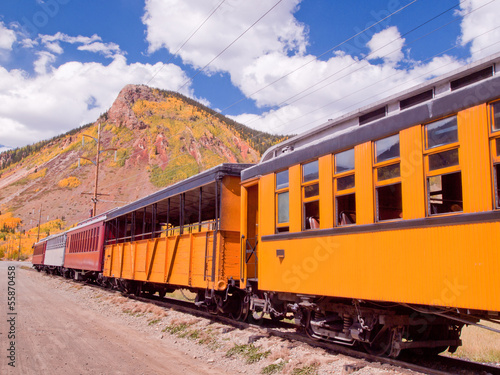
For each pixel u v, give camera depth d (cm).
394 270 568
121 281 1825
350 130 671
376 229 602
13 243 11969
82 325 1105
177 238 1264
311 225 749
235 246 1048
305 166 771
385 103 678
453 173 520
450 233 504
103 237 2131
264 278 860
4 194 18888
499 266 449
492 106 482
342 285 653
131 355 783
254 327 947
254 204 1003
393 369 602
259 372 668
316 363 657
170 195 1330
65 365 695
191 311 1253
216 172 1072
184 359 769
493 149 475
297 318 807
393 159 591
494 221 461
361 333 669
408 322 646
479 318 577
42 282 2820
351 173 661
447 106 526
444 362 666
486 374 592
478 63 555
